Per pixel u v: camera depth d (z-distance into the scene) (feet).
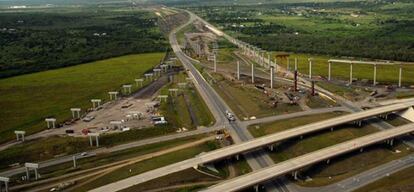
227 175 612.29
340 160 655.35
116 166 641.81
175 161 650.43
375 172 623.36
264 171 590.55
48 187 586.45
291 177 603.26
